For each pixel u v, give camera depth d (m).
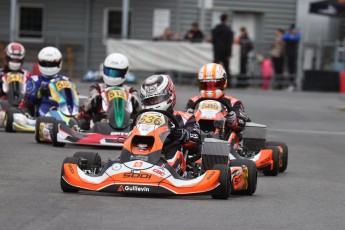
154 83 28.36
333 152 46.09
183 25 98.69
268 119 62.66
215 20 100.38
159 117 27.84
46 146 41.78
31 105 48.34
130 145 26.98
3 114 48.66
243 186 28.50
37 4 98.31
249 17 103.00
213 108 33.59
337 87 89.81
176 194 26.09
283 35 89.19
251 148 35.81
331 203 27.97
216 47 81.94
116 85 42.91
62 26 99.06
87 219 23.00
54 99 46.53
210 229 22.25
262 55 92.12
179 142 28.33
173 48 86.06
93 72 89.19
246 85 88.62
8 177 31.20
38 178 31.16
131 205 25.25
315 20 102.56
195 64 85.62
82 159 27.64
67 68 93.31
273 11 102.12
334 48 91.44
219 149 28.17
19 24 98.25
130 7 98.25
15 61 52.59
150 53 86.44
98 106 43.16
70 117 46.00
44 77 47.31
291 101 77.44
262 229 22.59
